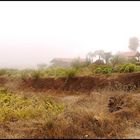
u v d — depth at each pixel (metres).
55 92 16.89
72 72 17.45
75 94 16.05
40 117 10.07
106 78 16.23
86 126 8.70
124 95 11.62
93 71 18.16
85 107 10.95
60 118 9.11
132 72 16.44
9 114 10.31
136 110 10.28
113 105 11.11
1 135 8.27
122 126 9.00
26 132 8.50
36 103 12.34
